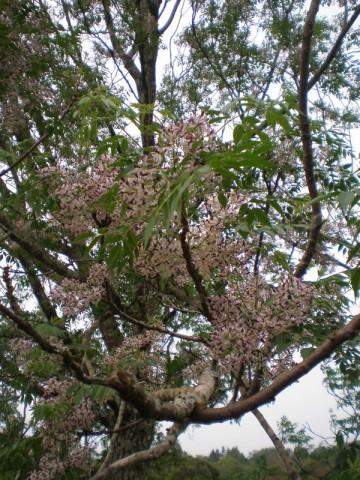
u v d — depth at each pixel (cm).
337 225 462
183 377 418
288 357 308
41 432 420
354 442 385
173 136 229
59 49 659
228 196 285
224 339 289
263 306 291
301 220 441
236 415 236
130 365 382
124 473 571
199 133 227
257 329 287
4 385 592
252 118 227
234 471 730
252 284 294
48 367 347
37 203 447
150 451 274
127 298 594
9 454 355
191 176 195
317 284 351
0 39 595
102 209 324
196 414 231
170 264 297
